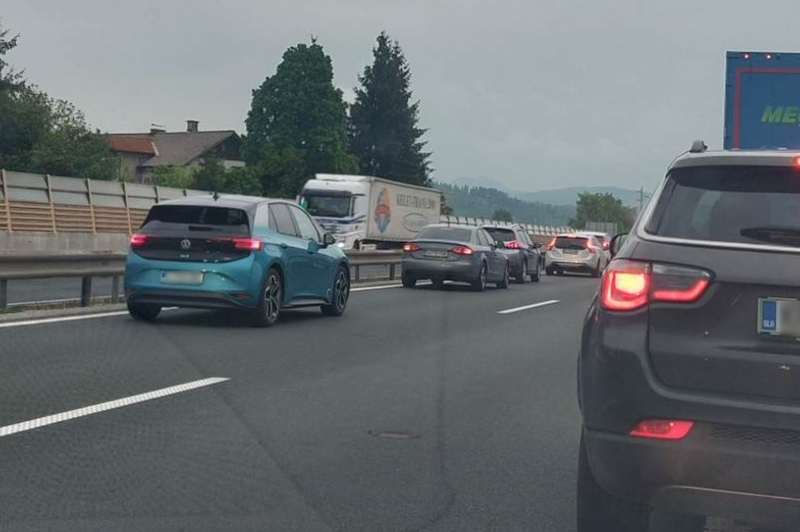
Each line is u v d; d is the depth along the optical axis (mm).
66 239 30281
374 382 9930
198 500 5773
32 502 5629
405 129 105312
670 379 4293
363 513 5637
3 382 9039
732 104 19812
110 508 5562
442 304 19594
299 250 14758
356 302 19391
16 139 62531
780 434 4105
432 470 6617
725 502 4199
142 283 13461
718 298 4281
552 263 39125
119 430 7410
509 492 6137
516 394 9562
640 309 4391
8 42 56781
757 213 4523
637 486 4324
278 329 13875
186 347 11648
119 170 68812
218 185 73875
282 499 5852
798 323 4180
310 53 88625
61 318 13805
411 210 49938
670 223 4613
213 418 7938
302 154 86188
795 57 19547
